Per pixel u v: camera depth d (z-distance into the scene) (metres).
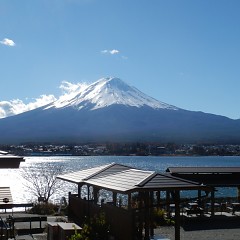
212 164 122.00
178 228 15.66
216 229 21.17
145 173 16.36
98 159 179.25
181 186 15.30
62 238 15.76
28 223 20.95
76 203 23.39
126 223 15.98
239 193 29.75
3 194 13.08
